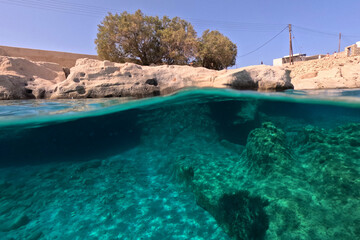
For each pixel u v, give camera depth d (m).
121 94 8.08
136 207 3.67
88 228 3.11
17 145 7.42
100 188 4.48
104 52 21.42
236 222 2.86
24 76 9.27
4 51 15.42
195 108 9.05
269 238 2.16
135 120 8.88
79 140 9.41
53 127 7.48
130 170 5.57
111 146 8.68
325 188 2.64
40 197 4.12
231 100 8.44
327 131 4.82
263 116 9.45
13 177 5.33
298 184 2.87
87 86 8.09
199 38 25.91
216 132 8.40
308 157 3.71
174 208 3.60
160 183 4.69
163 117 8.68
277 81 8.55
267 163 3.45
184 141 7.52
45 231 3.06
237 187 3.22
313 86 12.05
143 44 22.52
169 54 22.83
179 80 8.59
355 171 2.70
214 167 4.48
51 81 10.59
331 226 2.07
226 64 28.69
